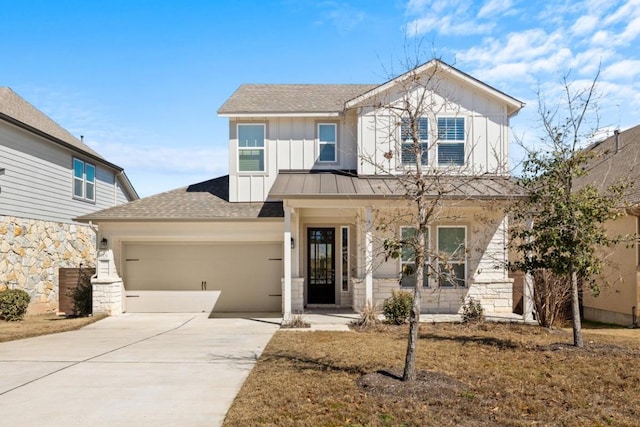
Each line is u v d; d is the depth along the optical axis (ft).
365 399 19.65
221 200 51.31
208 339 34.63
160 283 49.52
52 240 56.80
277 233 47.98
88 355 29.14
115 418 18.03
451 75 46.60
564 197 28.17
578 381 22.16
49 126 61.05
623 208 29.84
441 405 18.94
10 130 49.52
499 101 47.44
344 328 38.75
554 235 27.43
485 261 46.88
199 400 20.08
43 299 54.65
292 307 47.47
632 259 42.34
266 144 51.06
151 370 25.25
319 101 53.36
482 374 23.40
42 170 54.95
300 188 42.60
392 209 42.63
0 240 47.65
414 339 21.90
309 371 24.16
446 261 23.09
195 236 47.55
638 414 18.04
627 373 23.27
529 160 29.86
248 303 49.49
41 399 20.34
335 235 51.49
